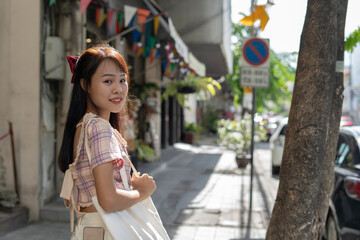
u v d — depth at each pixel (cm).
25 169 577
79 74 171
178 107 2008
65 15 606
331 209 429
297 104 220
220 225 573
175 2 1004
